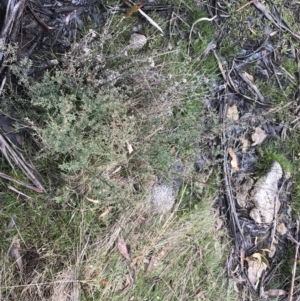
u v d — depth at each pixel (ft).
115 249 5.47
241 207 6.33
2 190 5.03
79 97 4.95
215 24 6.15
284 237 6.62
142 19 5.72
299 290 6.63
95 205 5.29
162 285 5.85
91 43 5.24
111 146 4.86
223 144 6.14
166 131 5.48
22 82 4.90
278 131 6.57
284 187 6.53
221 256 6.21
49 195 5.14
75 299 5.17
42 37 5.13
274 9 6.57
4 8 4.72
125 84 5.17
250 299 6.40
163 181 5.69
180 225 5.83
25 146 5.03
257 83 6.47
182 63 5.53
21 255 5.11
